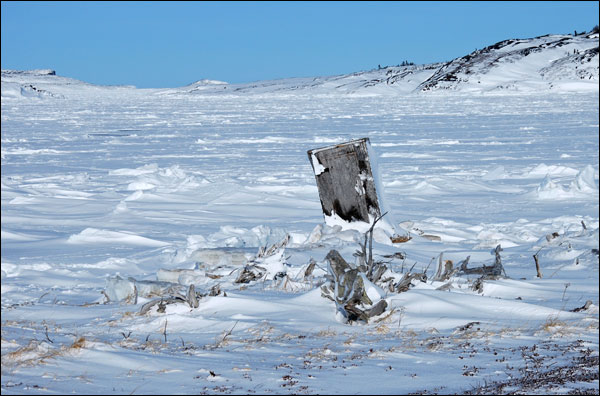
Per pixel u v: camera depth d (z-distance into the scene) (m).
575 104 162.00
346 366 10.12
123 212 35.41
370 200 26.64
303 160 63.88
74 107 195.62
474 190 44.19
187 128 111.25
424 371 9.83
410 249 24.75
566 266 20.50
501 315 14.23
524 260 22.59
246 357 10.73
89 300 17.02
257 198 39.81
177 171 51.00
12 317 14.22
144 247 26.20
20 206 37.03
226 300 15.45
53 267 21.58
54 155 69.94
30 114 155.62
